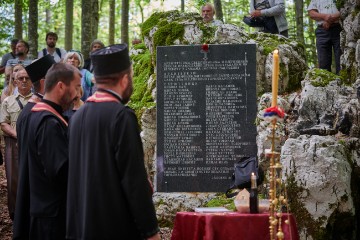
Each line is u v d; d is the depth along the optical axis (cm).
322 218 512
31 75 455
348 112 581
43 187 369
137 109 693
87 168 320
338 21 742
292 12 1552
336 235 526
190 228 416
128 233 320
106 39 2514
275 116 361
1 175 848
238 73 605
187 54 609
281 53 676
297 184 517
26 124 383
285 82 670
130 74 341
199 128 608
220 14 1069
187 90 609
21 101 620
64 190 369
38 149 368
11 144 614
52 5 1845
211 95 608
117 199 316
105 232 314
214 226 407
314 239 511
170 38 677
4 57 973
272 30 792
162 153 612
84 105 335
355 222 536
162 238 578
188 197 613
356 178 549
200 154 608
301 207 516
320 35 759
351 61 682
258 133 601
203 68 608
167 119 612
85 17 1128
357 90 582
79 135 330
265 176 585
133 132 318
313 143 523
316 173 514
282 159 527
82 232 318
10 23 1616
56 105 385
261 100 629
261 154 587
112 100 327
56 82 384
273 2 786
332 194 512
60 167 360
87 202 317
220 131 607
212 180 607
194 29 678
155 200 618
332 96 612
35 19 1102
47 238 364
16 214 383
